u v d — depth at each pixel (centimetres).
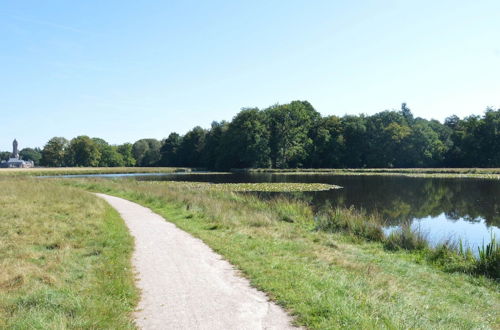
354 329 502
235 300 612
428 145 8200
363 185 3906
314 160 8719
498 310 700
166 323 523
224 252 930
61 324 491
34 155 17688
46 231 1120
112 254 888
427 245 1223
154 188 2745
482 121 7712
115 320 525
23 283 654
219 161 9044
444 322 595
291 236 1252
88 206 1653
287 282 690
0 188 2231
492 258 976
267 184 4031
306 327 511
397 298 672
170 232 1214
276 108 8556
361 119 8875
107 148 12738
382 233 1360
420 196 2972
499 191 3297
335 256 998
